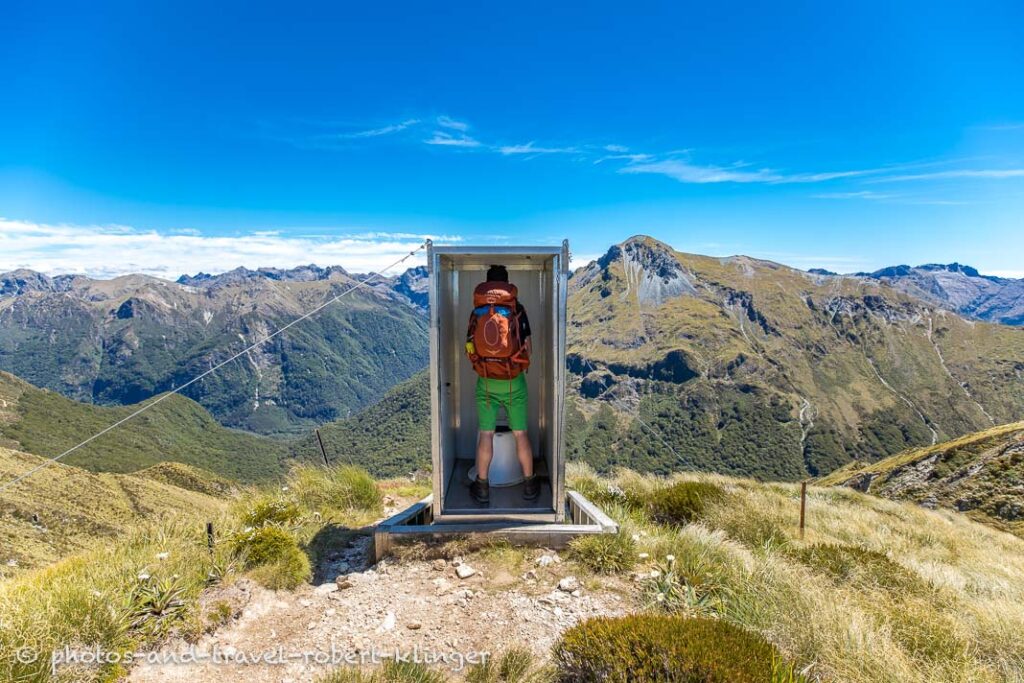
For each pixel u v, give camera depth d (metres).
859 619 4.27
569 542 5.44
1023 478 33.94
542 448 6.89
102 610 3.62
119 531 5.86
